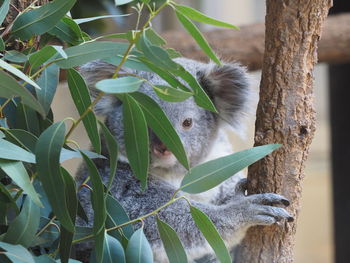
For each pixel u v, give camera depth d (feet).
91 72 25.91
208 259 25.73
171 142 17.97
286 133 20.39
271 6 20.61
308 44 20.44
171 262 18.89
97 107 26.55
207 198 26.63
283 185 20.58
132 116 17.58
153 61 15.61
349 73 43.11
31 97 15.47
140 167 17.80
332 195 44.70
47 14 18.28
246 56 35.32
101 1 36.58
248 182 21.35
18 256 16.19
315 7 20.34
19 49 20.77
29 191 16.35
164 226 18.83
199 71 27.48
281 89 20.42
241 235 22.00
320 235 73.92
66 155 17.47
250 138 44.78
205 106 18.24
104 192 18.49
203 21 17.04
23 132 17.75
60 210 16.38
